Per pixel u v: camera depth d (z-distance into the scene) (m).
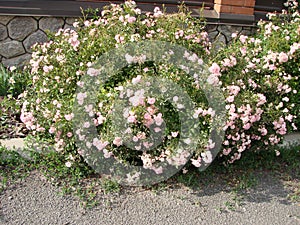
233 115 2.76
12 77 3.75
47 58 3.12
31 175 2.79
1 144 3.04
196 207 2.61
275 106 3.24
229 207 2.63
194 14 4.69
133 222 2.41
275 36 3.91
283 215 2.61
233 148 3.03
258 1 5.20
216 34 4.86
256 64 3.41
